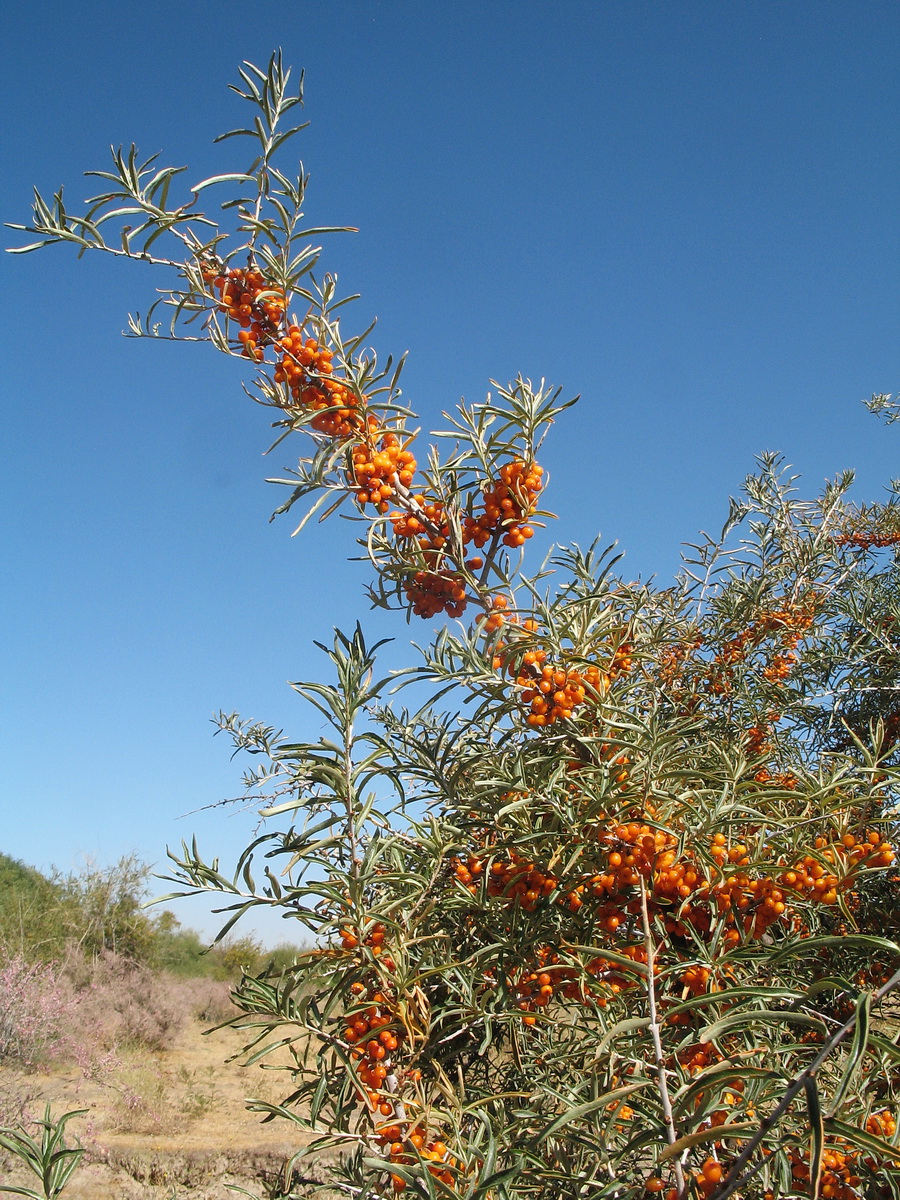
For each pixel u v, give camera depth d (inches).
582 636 30.8
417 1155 26.1
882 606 48.1
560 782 30.6
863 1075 28.5
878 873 33.6
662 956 29.5
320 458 30.9
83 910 202.4
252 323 32.6
